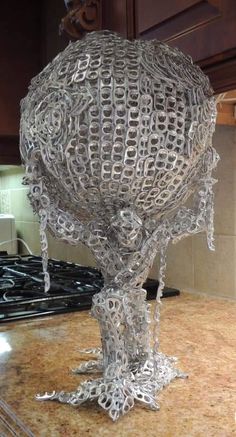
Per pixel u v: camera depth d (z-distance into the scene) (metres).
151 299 1.11
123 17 0.75
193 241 1.17
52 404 0.59
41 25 1.21
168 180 0.53
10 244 2.04
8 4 1.19
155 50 0.54
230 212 1.07
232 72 0.61
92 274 1.34
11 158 1.33
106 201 0.54
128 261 0.57
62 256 1.78
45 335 0.88
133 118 0.50
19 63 1.22
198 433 0.51
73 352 0.79
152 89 0.51
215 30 0.59
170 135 0.51
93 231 0.56
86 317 0.99
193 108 0.53
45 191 0.55
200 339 0.83
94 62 0.51
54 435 0.51
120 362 0.58
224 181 1.08
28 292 1.11
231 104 0.98
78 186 0.53
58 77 0.53
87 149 0.51
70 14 0.75
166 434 0.51
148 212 0.56
